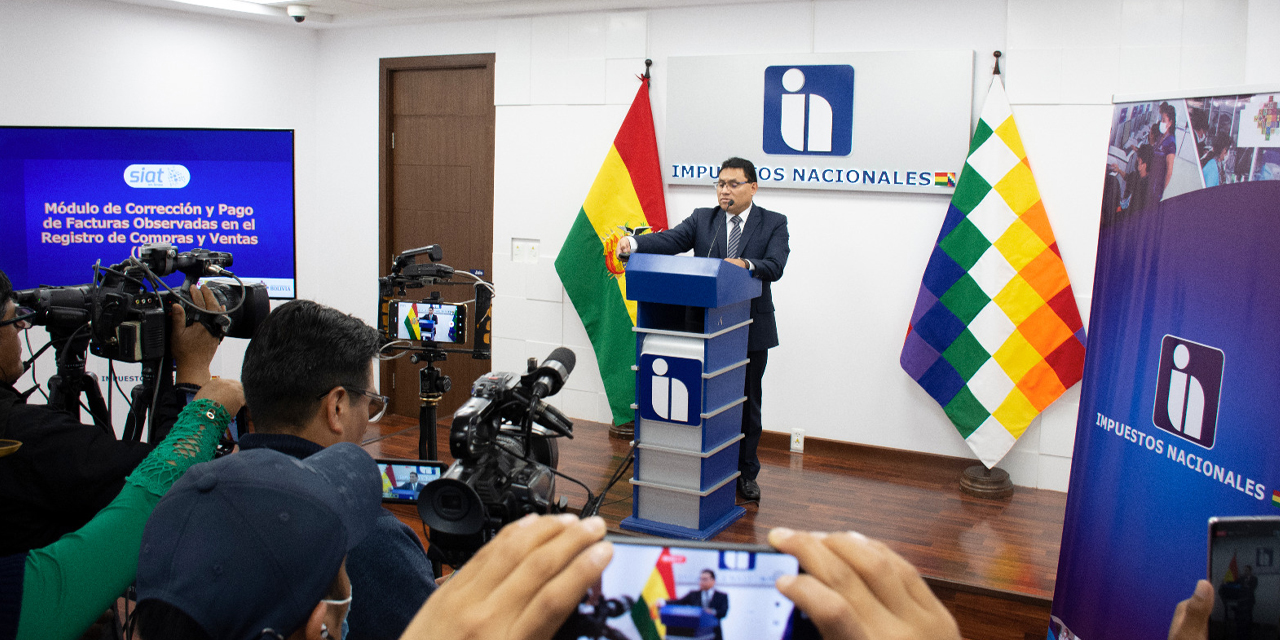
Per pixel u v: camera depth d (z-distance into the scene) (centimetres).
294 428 120
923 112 441
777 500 410
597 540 43
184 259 194
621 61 504
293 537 90
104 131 415
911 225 454
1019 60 422
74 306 190
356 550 123
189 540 90
